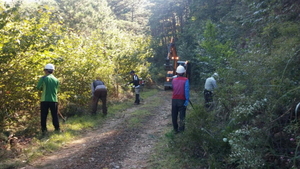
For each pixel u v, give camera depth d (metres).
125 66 17.55
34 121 7.85
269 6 8.62
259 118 4.17
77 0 29.20
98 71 12.02
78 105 10.16
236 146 3.77
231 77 5.23
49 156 5.48
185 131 5.32
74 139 6.86
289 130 3.59
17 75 7.15
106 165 4.86
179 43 28.70
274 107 4.08
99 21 27.91
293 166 3.23
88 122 8.49
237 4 13.47
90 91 11.04
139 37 23.20
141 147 5.86
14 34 6.80
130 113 10.20
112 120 9.13
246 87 5.03
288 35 5.74
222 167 4.20
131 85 13.59
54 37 7.70
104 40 17.80
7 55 6.57
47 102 7.07
